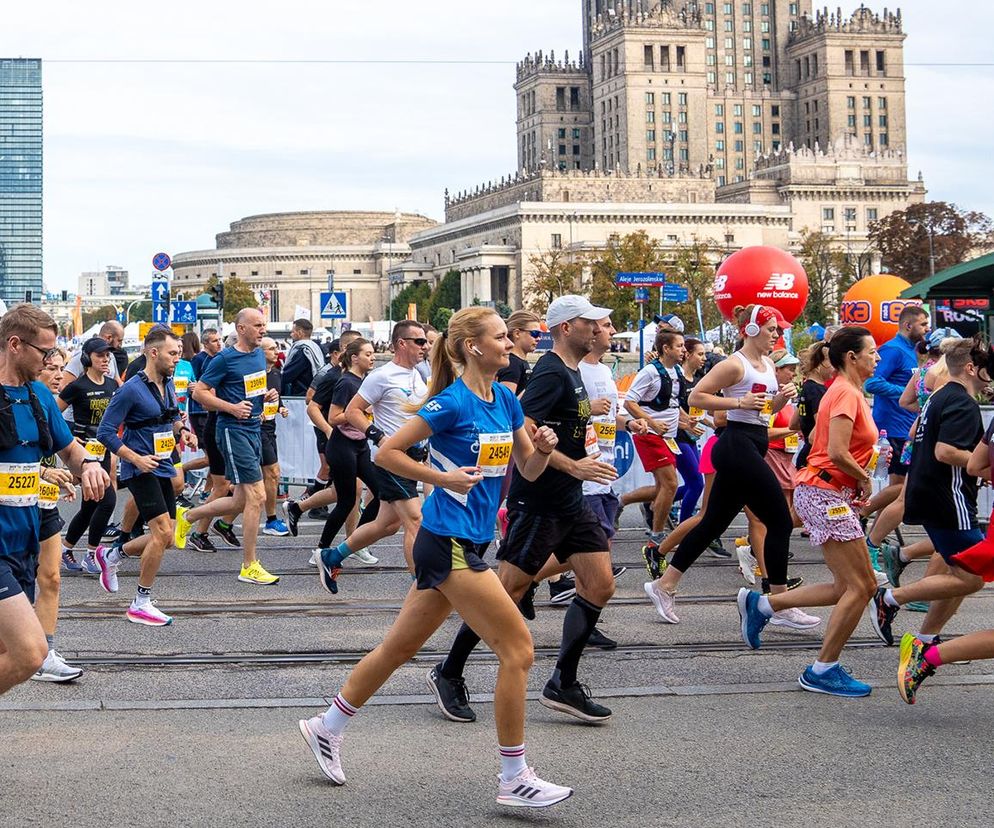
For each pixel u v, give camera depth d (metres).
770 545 10.99
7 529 7.46
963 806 6.92
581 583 8.75
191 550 16.70
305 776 7.39
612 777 7.43
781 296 24.62
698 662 10.52
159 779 7.30
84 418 15.12
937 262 129.38
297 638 11.27
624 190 185.12
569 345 9.19
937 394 9.92
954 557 9.17
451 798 7.03
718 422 11.48
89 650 10.75
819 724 8.60
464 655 8.70
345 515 14.04
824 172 188.75
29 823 6.54
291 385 23.02
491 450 7.18
